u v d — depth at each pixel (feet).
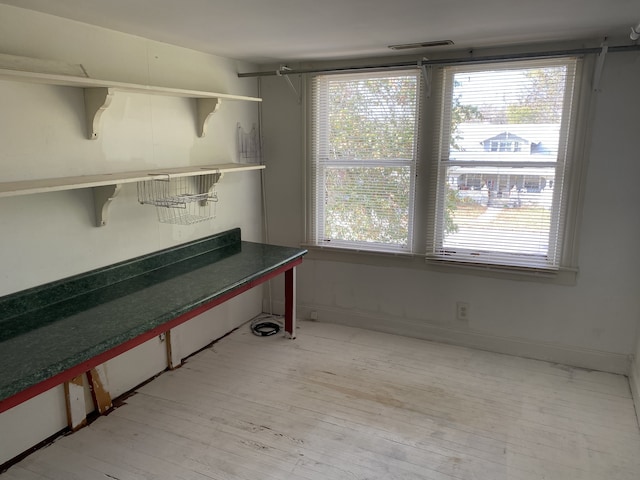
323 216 12.42
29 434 7.48
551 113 9.69
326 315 12.85
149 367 9.73
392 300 12.00
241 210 12.10
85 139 7.68
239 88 11.48
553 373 10.09
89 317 6.77
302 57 10.93
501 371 10.16
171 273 9.04
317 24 7.65
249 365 10.39
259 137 12.46
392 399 9.04
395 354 10.94
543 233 10.23
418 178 11.04
